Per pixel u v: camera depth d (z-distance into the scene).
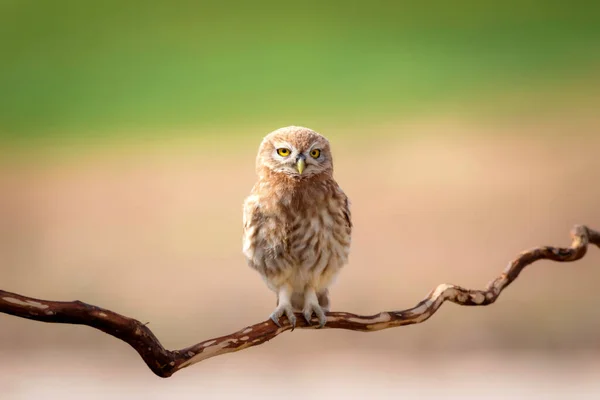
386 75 29.59
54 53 32.94
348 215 6.48
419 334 13.91
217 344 4.40
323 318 6.07
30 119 26.58
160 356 4.17
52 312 3.90
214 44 33.94
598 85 26.08
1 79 31.03
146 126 26.06
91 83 30.47
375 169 20.05
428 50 32.16
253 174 21.64
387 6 37.28
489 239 16.95
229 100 28.53
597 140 21.41
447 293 5.06
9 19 35.47
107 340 13.99
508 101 25.08
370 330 5.02
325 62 31.73
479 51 31.38
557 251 5.39
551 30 32.28
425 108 25.19
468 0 36.59
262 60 32.28
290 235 6.26
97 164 22.31
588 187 18.81
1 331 14.14
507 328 14.07
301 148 6.26
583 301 14.74
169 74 31.22
